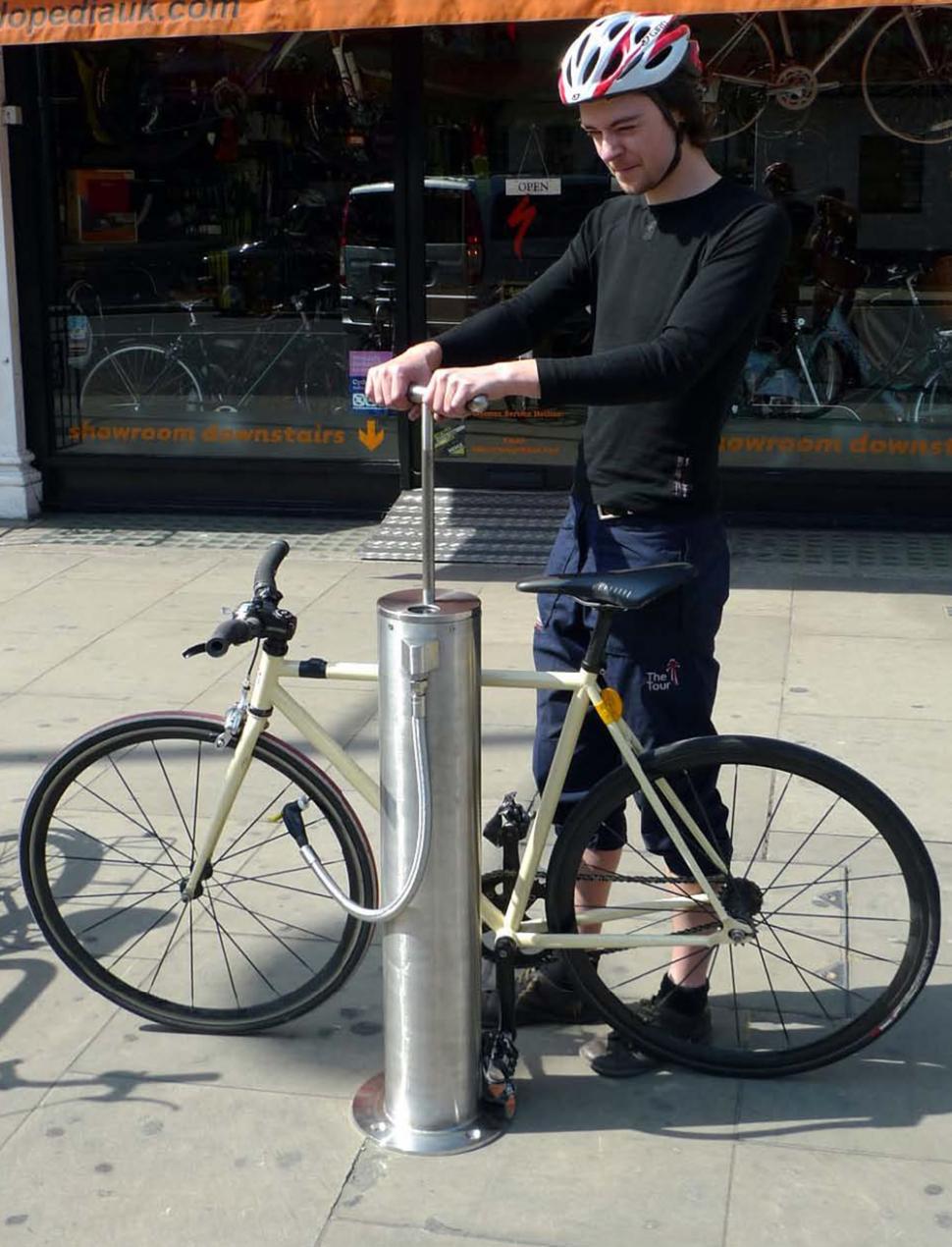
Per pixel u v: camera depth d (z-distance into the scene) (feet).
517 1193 9.25
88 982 11.22
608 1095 10.27
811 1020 11.03
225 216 26.02
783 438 25.53
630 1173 9.43
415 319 25.66
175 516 26.94
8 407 26.45
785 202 24.80
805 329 25.13
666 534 10.12
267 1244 8.83
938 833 14.10
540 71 24.57
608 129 9.47
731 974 11.67
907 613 21.03
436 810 9.31
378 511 26.58
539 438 25.63
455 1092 9.73
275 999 11.31
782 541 24.79
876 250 24.75
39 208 26.13
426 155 25.12
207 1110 10.11
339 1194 9.25
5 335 26.08
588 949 10.40
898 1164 9.50
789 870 13.39
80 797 14.85
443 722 9.21
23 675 18.63
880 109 24.22
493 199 25.13
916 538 24.91
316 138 25.45
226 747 10.68
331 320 26.08
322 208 25.72
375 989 11.64
